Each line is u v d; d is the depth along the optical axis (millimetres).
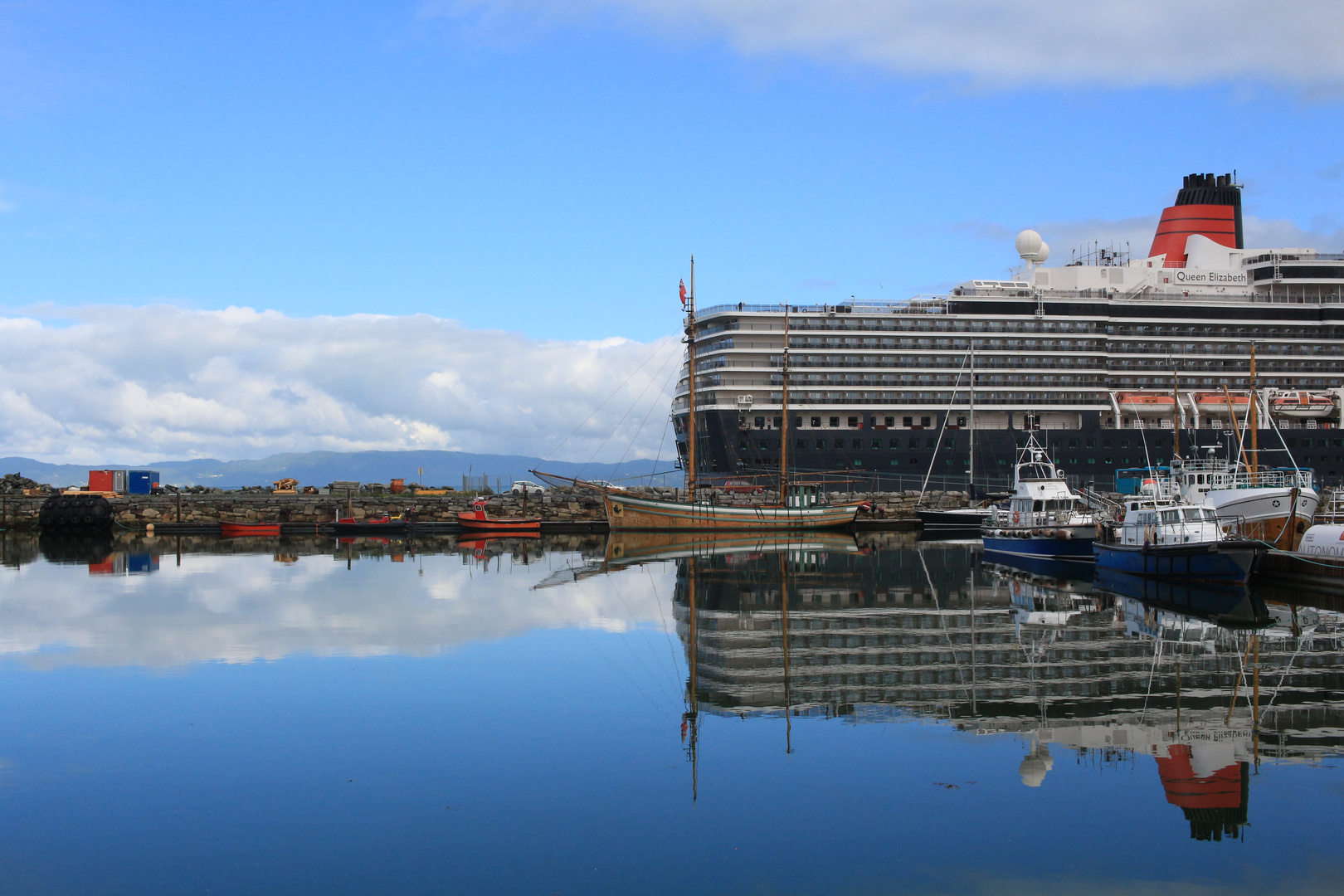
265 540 99188
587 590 55875
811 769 24625
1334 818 21609
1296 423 131875
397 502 130375
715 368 125125
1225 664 35156
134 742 26656
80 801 22625
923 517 111500
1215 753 25672
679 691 31953
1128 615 45906
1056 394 129000
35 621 44625
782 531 104688
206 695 31297
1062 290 133625
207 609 48219
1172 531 55000
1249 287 137500
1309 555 51750
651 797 22812
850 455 125438
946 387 126312
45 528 111062
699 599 52156
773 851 20109
